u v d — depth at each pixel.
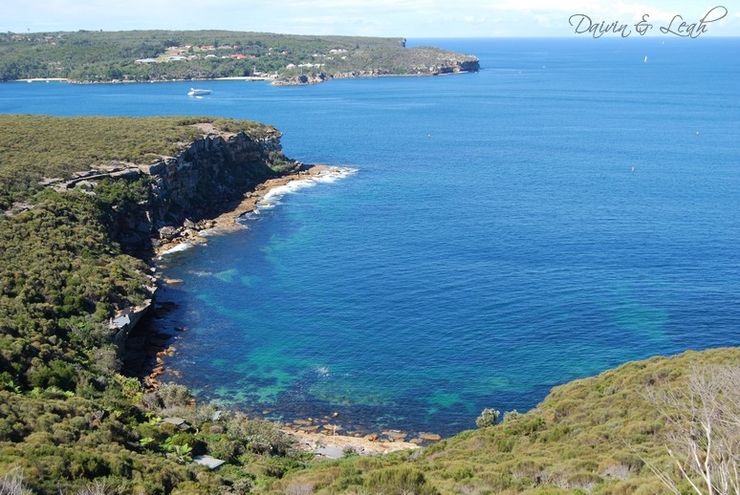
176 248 89.62
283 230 97.25
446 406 53.25
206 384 56.28
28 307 57.44
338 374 57.88
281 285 76.50
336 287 75.56
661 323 65.62
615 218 100.44
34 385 46.41
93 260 72.00
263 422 48.94
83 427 38.97
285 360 60.12
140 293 68.50
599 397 44.91
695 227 95.00
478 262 82.44
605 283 75.25
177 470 35.59
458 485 30.83
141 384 54.88
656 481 24.69
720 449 18.72
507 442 40.47
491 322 66.31
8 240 70.62
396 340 63.31
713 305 69.25
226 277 79.12
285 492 32.81
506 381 56.47
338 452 45.97
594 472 30.92
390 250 87.56
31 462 30.36
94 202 86.88
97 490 28.97
